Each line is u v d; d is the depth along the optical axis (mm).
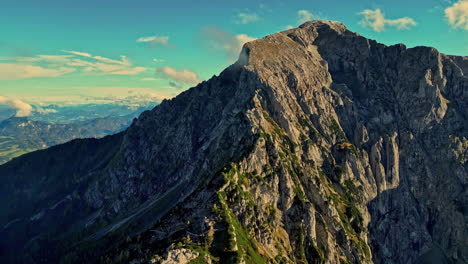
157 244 154125
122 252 165750
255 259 146125
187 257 133875
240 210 168000
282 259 164125
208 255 137000
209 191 174000
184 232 151750
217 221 153500
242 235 155625
